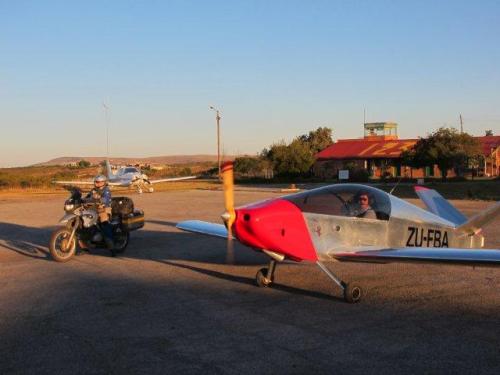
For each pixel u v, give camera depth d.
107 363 4.94
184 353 5.20
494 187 31.58
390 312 6.72
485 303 7.16
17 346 5.43
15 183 44.25
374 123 66.00
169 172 76.19
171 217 18.64
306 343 5.50
